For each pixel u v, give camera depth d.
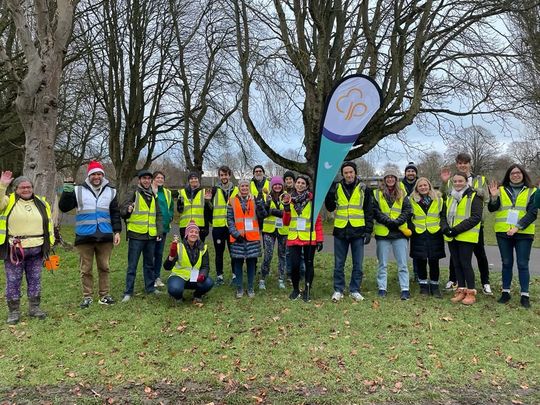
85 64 20.75
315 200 6.75
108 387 4.21
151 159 23.62
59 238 13.03
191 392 4.12
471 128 13.25
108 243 6.79
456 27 10.80
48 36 9.80
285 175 8.69
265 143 11.81
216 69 21.17
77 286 7.98
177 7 19.09
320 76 9.70
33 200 6.16
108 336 5.41
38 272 6.21
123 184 20.56
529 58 11.28
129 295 6.94
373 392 4.11
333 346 5.08
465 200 6.78
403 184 7.57
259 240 7.18
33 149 9.79
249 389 4.17
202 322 5.88
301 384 4.25
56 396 4.05
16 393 4.10
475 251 7.35
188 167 21.33
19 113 9.75
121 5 18.84
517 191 6.68
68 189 6.66
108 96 20.86
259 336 5.39
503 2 10.10
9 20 13.02
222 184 8.05
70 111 22.78
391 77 10.84
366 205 6.92
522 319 6.01
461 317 6.06
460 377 4.38
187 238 6.66
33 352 4.94
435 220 7.00
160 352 4.95
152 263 7.33
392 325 5.74
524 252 6.59
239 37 11.70
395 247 7.02
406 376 4.41
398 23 10.58
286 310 6.32
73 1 10.77
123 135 21.67
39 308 6.26
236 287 7.49
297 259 6.90
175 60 21.53
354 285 7.00
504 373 4.46
